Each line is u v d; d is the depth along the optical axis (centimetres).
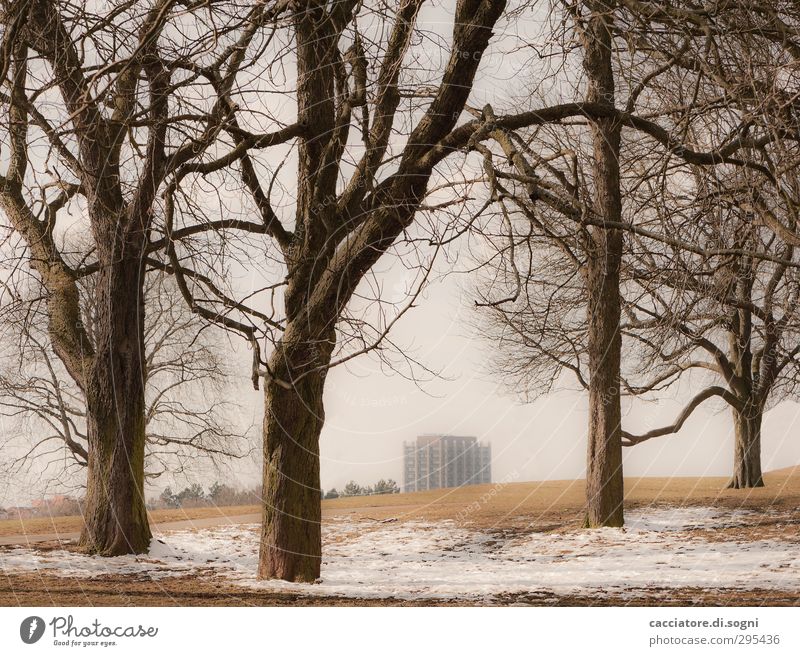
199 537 1834
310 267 1216
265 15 1034
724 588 1104
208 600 968
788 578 1189
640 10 945
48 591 1038
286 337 1201
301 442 1215
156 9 1130
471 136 997
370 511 2606
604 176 1709
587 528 1891
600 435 1889
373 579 1246
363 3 1172
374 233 1128
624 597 1016
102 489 1477
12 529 2038
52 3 1241
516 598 1020
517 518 2256
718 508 2297
